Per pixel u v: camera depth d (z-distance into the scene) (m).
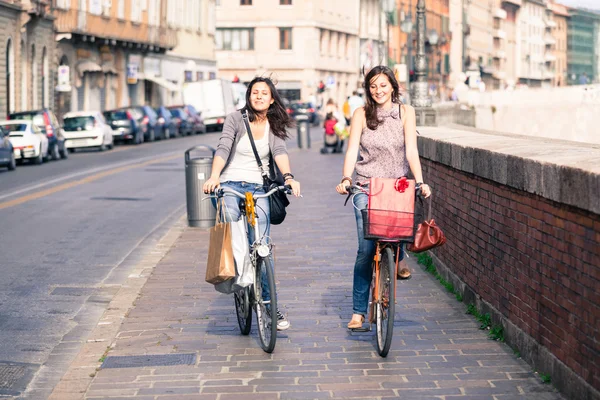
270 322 9.77
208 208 20.25
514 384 8.55
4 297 13.40
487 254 10.73
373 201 9.51
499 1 187.88
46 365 9.98
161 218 22.52
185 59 92.75
